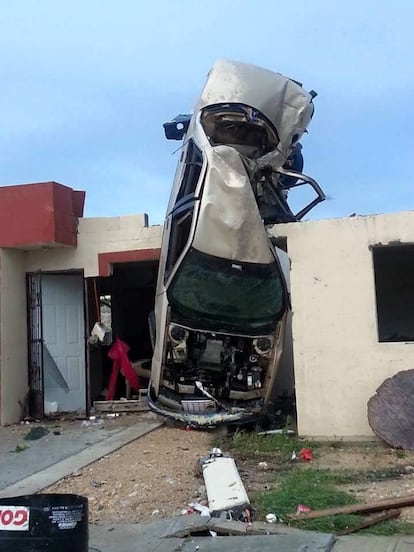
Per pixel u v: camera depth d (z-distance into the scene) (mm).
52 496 4699
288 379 12516
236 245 9547
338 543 5438
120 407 12656
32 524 4348
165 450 9266
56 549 4348
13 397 12328
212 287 9914
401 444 9094
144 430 10617
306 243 10398
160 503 6766
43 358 12578
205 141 9938
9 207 12273
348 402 10070
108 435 10438
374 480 7434
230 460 7551
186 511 6438
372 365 10023
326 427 10117
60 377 12750
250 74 10539
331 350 10195
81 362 12984
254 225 9586
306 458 8680
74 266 12727
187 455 8938
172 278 9930
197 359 10516
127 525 6141
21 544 4324
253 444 9602
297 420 10281
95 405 12758
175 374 10617
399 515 6082
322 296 10289
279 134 10531
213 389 10656
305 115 10742
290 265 10453
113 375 13359
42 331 12656
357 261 10203
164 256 10438
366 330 10094
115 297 15461
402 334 15312
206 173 9578
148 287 15898
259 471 8086
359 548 5289
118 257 12492
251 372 10617
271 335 10484
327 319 10242
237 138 10555
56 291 12938
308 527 5840
